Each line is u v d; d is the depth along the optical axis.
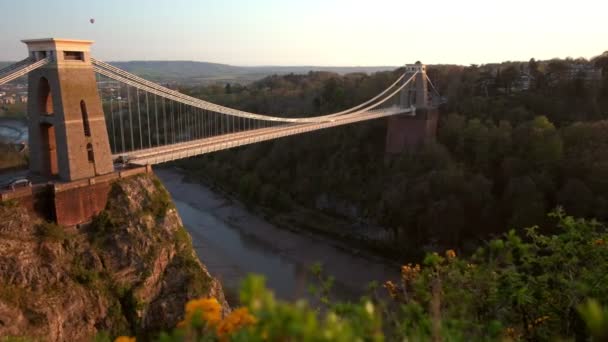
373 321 3.25
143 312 24.44
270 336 2.18
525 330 6.97
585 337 6.62
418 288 6.41
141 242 25.78
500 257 7.35
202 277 27.06
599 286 6.61
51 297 21.59
